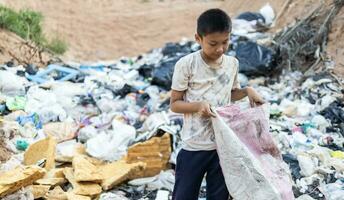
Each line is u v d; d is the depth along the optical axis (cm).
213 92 348
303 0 870
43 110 610
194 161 353
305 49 746
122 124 567
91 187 450
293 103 629
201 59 344
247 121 346
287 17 880
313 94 652
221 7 1165
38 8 1234
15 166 471
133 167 484
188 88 351
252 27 901
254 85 720
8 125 547
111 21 1265
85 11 1298
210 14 327
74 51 1074
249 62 741
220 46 328
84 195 440
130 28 1241
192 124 350
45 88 689
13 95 648
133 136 545
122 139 537
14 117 589
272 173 345
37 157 494
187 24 1273
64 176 468
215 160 355
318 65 720
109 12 1326
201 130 348
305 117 603
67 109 640
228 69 349
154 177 493
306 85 674
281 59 753
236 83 364
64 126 582
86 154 529
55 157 509
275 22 895
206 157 353
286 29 805
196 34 336
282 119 595
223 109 342
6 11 905
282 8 900
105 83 729
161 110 652
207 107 333
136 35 1207
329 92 649
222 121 336
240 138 346
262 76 741
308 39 755
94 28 1214
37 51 845
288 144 530
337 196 448
